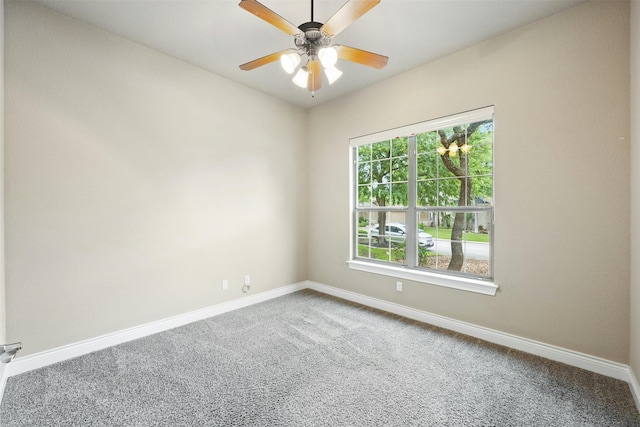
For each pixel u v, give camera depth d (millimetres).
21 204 2029
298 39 1856
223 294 3238
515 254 2393
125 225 2529
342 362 2182
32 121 2070
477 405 1716
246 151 3455
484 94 2531
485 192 2666
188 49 2686
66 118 2219
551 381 1945
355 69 3006
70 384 1900
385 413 1645
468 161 2770
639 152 1717
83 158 2301
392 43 2549
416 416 1623
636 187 1783
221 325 2873
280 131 3828
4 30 1955
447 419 1602
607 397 1781
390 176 3350
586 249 2076
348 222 3668
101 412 1646
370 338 2586
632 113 1854
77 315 2277
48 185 2143
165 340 2545
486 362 2184
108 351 2346
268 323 2922
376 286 3381
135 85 2580
